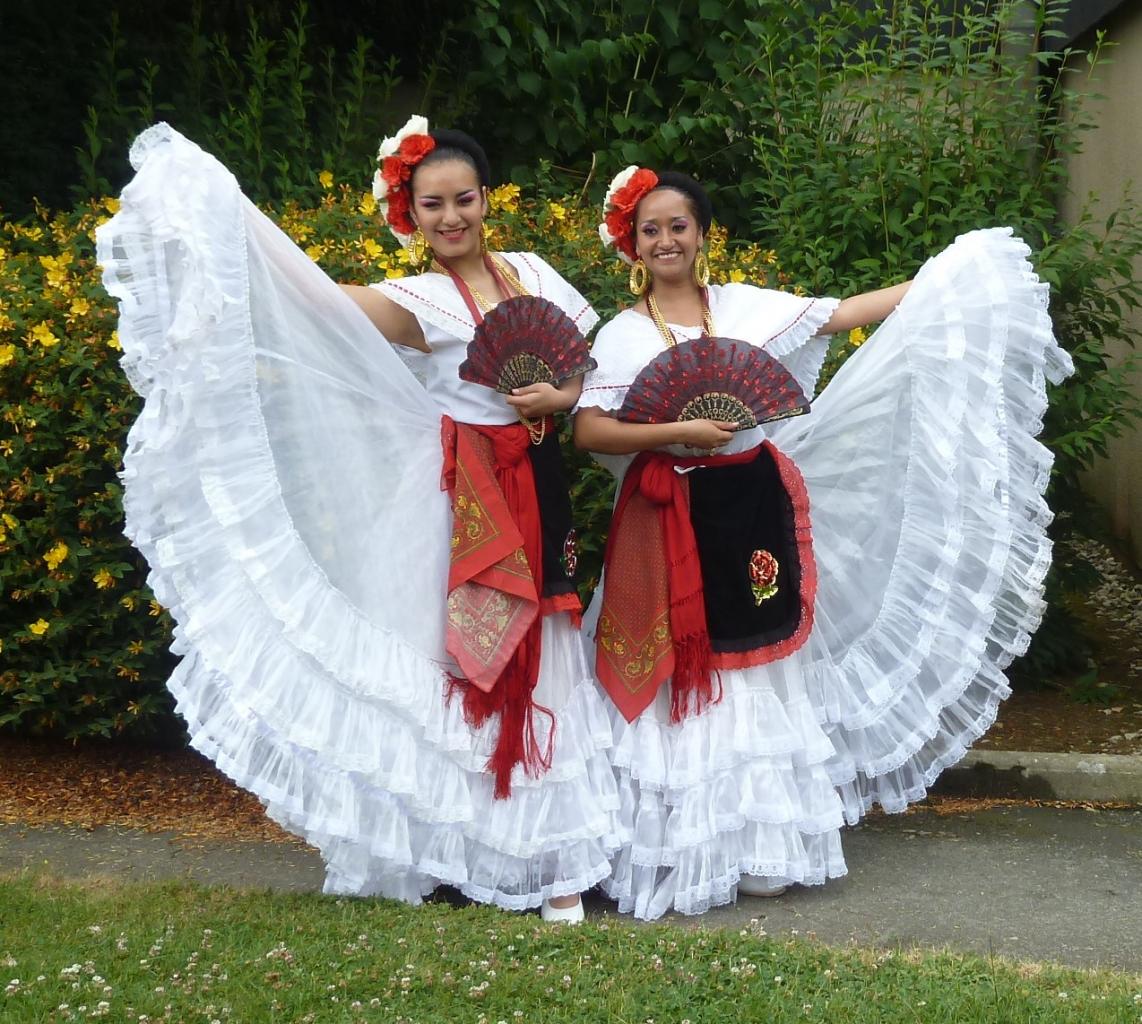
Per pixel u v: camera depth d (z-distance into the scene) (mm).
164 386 3420
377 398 3834
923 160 6152
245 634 3555
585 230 5449
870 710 4188
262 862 4418
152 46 7227
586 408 3988
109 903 3832
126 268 3455
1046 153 6586
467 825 3842
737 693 4012
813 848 4129
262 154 6848
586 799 3914
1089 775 5074
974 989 3332
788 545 4090
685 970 3389
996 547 4059
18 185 6766
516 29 6855
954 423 3980
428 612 3805
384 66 7832
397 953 3445
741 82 6836
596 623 4273
